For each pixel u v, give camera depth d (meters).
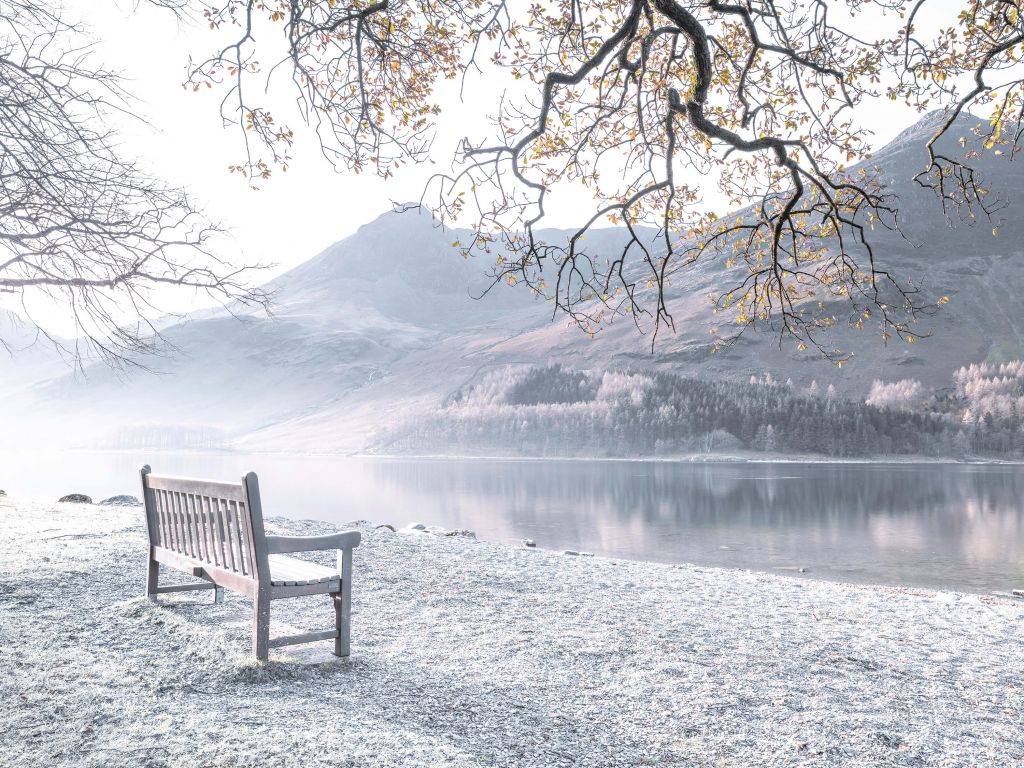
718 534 51.97
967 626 8.00
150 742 3.38
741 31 7.37
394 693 4.41
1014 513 68.19
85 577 7.41
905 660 6.20
